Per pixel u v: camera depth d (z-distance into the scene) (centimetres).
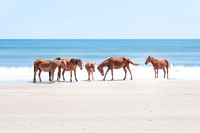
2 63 5300
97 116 1314
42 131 1098
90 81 2612
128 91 2002
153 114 1347
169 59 6588
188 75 3177
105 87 2194
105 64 2714
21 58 6694
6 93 1916
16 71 3462
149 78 2938
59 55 7775
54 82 2539
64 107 1497
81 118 1279
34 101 1648
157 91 1995
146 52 9256
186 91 1992
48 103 1597
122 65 2725
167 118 1276
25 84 2389
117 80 2680
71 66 2625
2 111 1413
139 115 1330
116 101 1648
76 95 1844
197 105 1542
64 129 1120
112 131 1097
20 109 1454
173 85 2277
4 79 2836
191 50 10388
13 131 1098
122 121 1229
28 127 1146
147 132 1087
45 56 7425
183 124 1184
